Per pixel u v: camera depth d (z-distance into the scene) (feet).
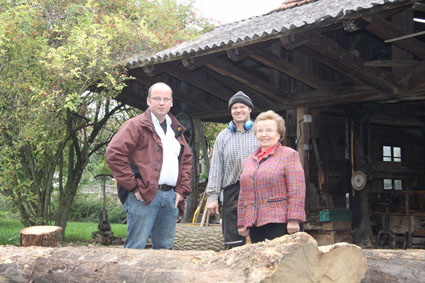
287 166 11.80
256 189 11.98
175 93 34.01
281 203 11.74
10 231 40.96
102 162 48.60
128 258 9.68
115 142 12.79
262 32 21.62
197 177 36.37
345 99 26.71
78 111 30.86
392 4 17.76
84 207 63.00
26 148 31.19
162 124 13.87
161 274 8.70
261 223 11.76
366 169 31.09
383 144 33.94
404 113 31.99
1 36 25.71
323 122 30.91
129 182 12.83
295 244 7.39
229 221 14.06
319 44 21.49
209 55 26.14
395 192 30.35
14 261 11.00
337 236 29.30
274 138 12.25
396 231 30.58
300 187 11.60
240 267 7.81
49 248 11.33
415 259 9.64
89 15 29.68
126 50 30.91
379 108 31.22
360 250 8.07
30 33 28.84
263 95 31.22
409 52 23.94
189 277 8.19
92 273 9.73
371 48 27.73
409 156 34.60
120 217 63.10
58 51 27.32
